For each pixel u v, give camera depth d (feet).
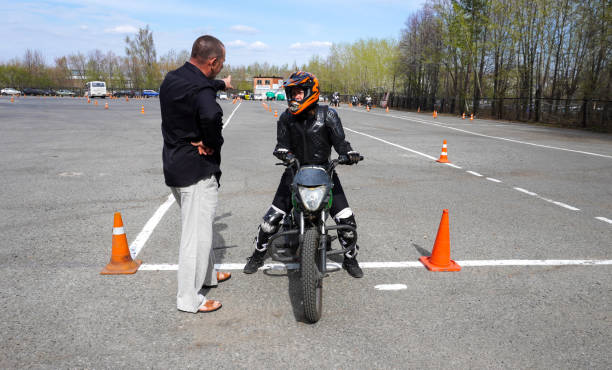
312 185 10.89
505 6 118.11
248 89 482.69
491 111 125.29
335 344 9.78
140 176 27.89
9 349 9.27
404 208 21.68
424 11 175.32
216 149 10.85
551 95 108.17
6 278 12.79
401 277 13.60
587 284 13.28
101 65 387.96
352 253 13.42
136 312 11.00
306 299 10.14
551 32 104.99
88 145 42.16
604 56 83.46
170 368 8.78
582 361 9.34
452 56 148.05
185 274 10.94
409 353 9.47
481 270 14.23
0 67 310.86
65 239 16.17
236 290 12.48
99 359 9.02
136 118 81.41
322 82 388.16
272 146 44.65
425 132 66.33
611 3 81.35
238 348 9.55
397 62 204.13
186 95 9.98
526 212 21.44
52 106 120.67
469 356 9.41
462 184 27.71
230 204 21.76
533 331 10.52
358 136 57.52
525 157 40.27
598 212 21.74
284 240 12.93
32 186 24.53
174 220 18.76
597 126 81.71
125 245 13.58
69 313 10.85
